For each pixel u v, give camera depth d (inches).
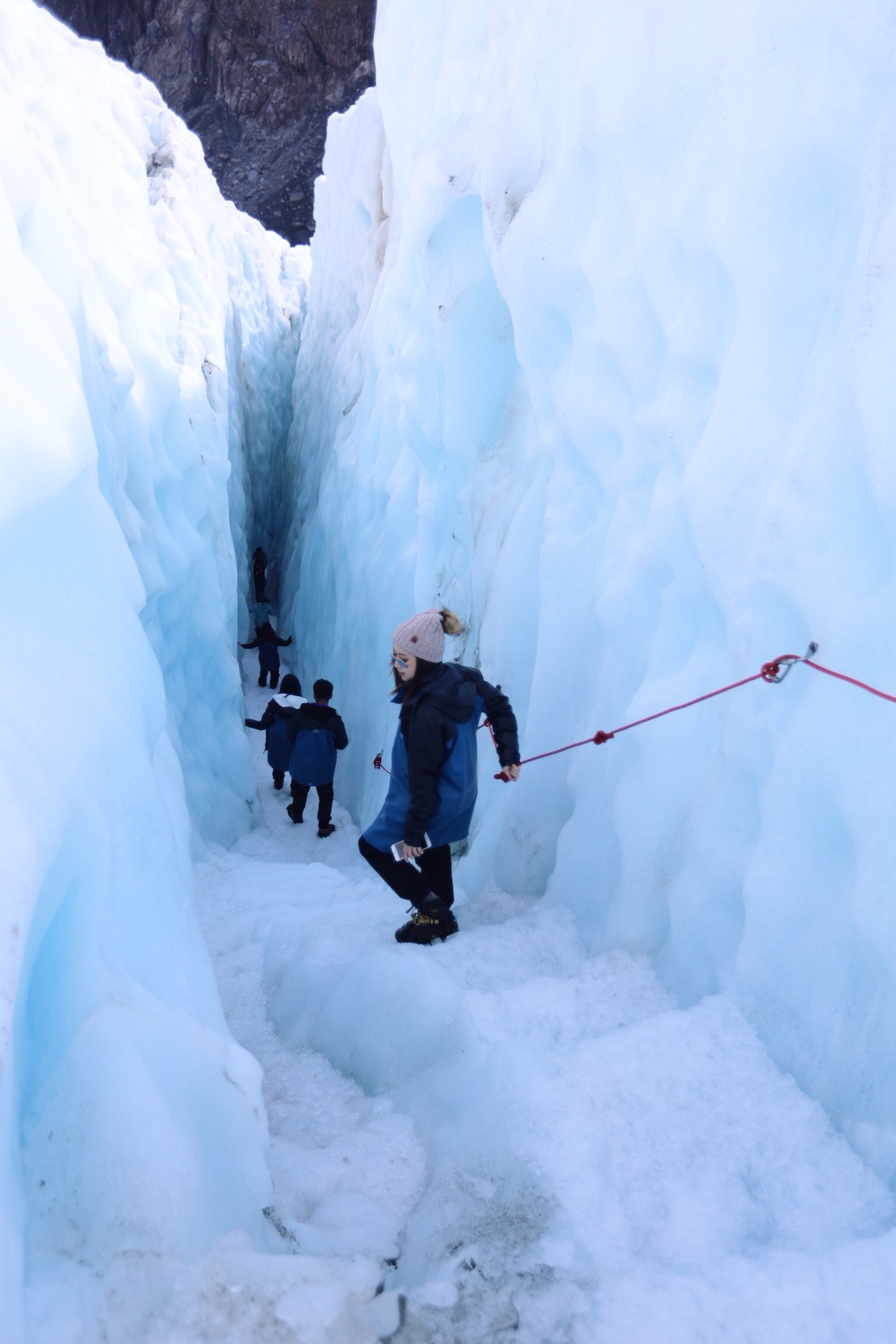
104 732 62.3
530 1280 46.3
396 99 197.9
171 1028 51.1
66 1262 42.0
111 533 84.1
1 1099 39.4
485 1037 69.1
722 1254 48.3
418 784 86.3
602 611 94.3
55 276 106.3
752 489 69.9
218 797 191.9
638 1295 44.9
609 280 96.6
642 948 80.3
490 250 124.2
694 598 80.7
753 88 71.2
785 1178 52.9
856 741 56.0
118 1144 45.1
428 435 165.9
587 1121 57.0
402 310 177.6
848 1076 55.6
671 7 83.3
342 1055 80.4
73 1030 48.6
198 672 205.2
